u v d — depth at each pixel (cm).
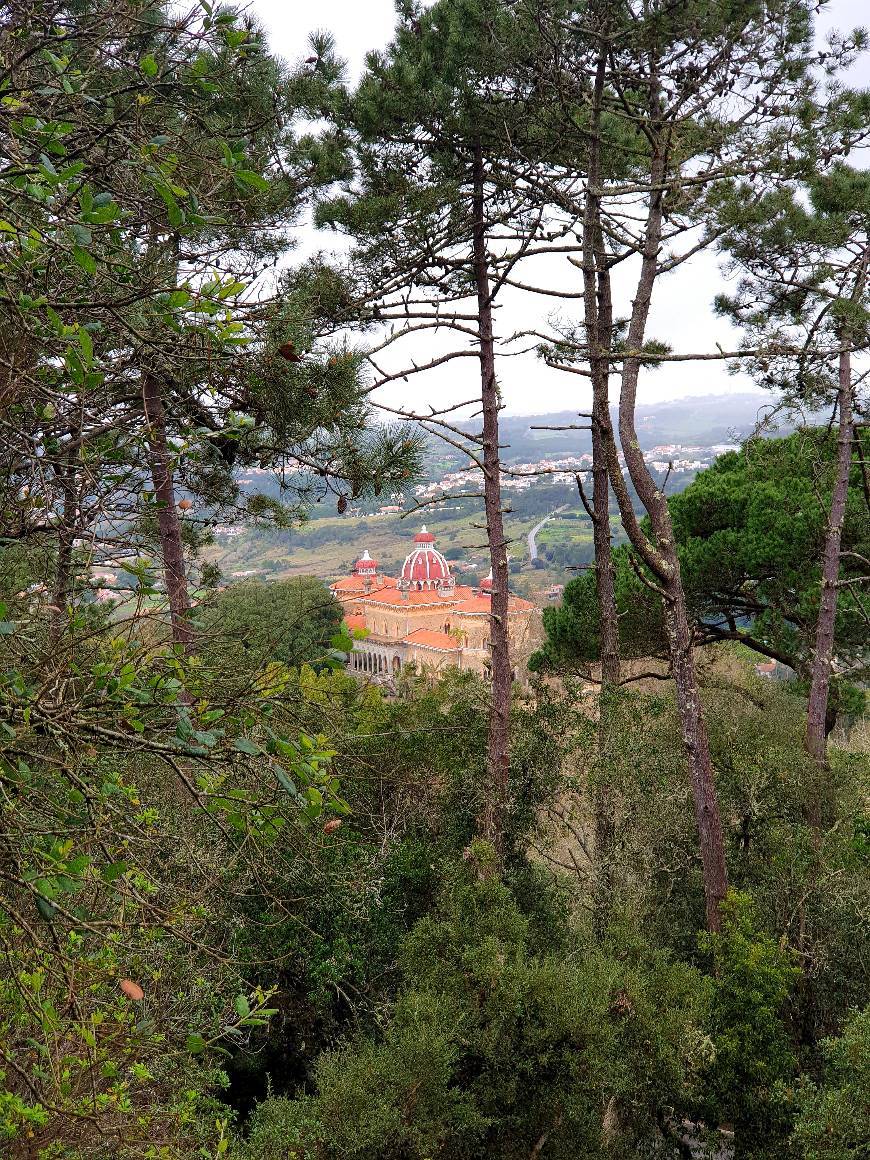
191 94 462
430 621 5309
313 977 959
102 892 379
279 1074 1011
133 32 363
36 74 365
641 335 1173
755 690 1983
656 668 2483
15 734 289
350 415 654
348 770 702
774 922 1109
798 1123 771
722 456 2072
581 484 1398
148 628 351
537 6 1088
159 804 538
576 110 1284
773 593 1783
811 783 1274
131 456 429
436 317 1262
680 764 1350
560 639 2042
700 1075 898
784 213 1084
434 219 1242
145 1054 411
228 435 517
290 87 771
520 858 1287
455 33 1146
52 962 339
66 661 321
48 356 367
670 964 1152
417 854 1184
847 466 1334
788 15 963
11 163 316
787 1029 1025
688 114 1079
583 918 1250
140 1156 429
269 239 691
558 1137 832
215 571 525
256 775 354
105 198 280
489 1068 827
